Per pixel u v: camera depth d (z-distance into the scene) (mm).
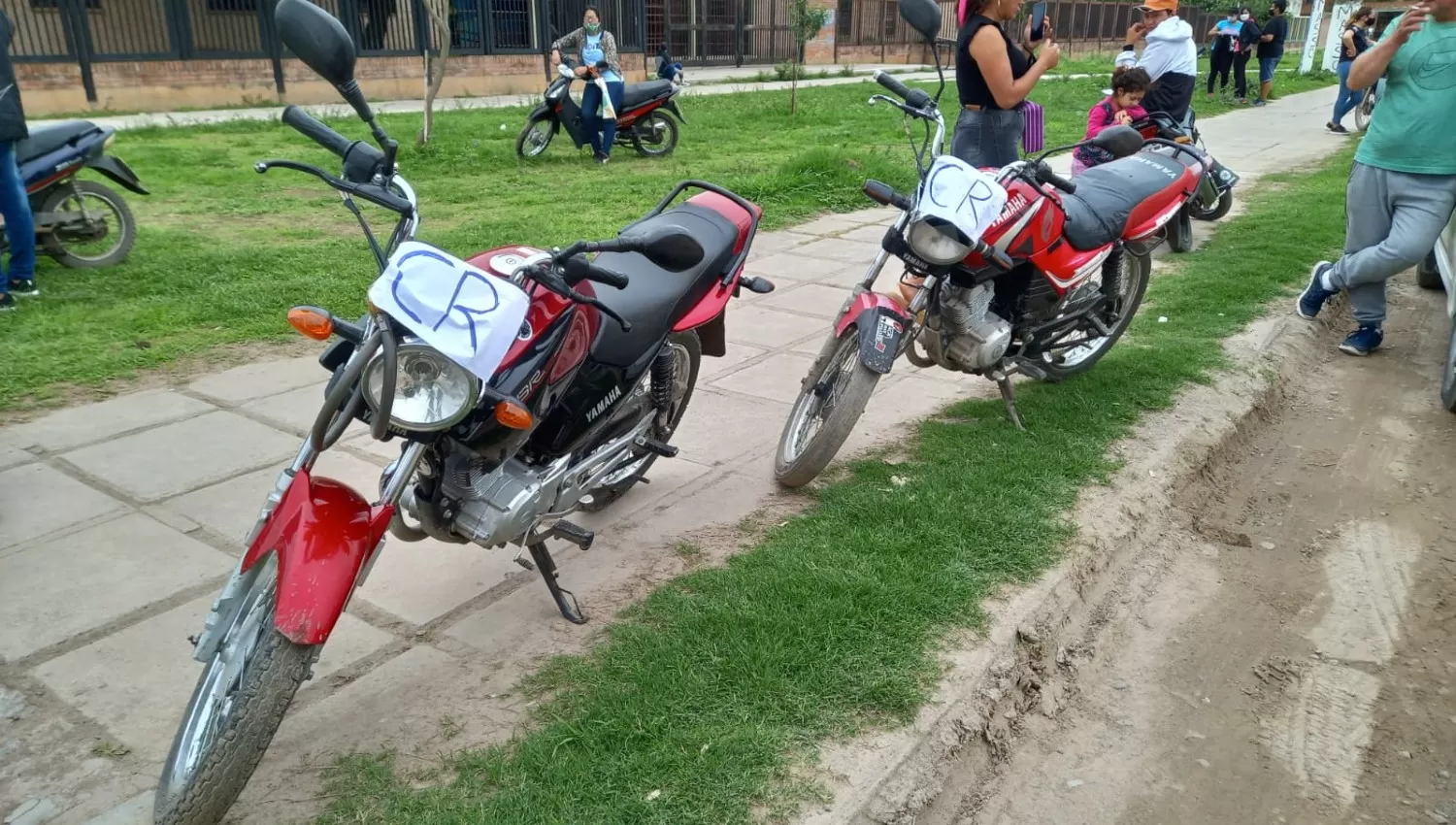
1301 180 10930
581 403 3068
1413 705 3178
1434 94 5145
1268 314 6320
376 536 2496
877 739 2715
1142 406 4938
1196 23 41188
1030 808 2768
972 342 4293
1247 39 19750
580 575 3527
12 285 6367
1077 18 39750
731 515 3924
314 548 2330
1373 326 5988
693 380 4055
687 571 3527
